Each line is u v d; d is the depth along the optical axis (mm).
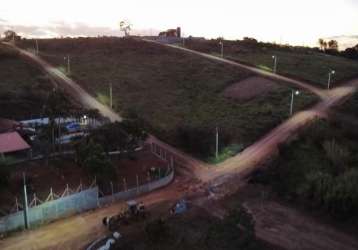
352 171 43969
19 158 50750
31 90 86750
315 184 42781
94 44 147750
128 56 130125
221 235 32094
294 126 67062
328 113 72500
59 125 56406
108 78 105500
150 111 81938
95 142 49906
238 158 56969
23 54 126500
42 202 38969
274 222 38375
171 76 107250
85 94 93500
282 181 48000
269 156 56031
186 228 35719
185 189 47125
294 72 102625
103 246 32031
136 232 35031
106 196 42375
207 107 82438
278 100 81125
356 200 39281
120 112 81625
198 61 118438
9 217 34906
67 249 32656
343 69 107375
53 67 114438
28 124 65188
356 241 35188
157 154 59500
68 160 50875
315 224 38281
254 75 101938
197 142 61750
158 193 45875
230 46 143875
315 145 56812
